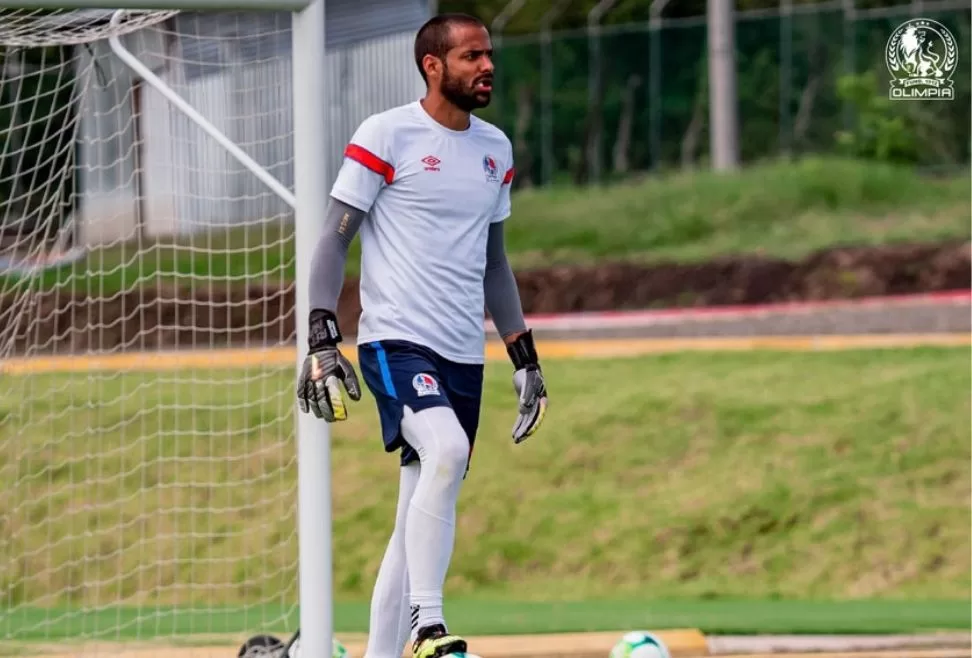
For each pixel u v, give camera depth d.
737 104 86.25
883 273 65.69
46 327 40.12
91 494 36.78
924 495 38.12
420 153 16.84
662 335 56.84
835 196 76.12
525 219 77.62
